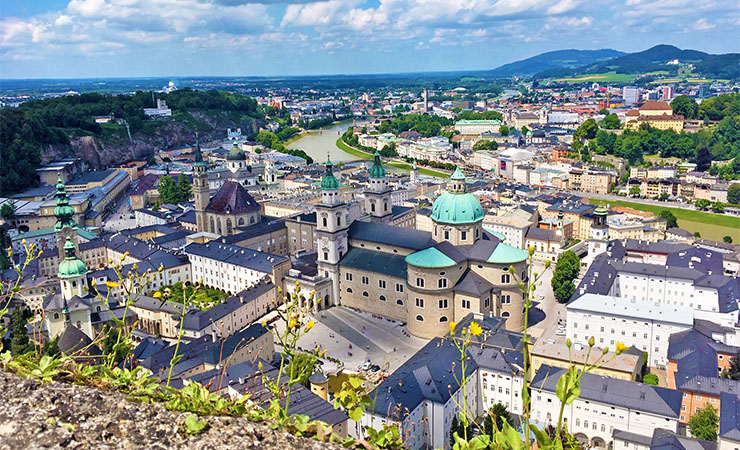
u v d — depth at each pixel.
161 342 187.75
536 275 30.67
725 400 140.12
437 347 169.12
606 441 144.88
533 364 166.00
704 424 144.00
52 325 199.62
